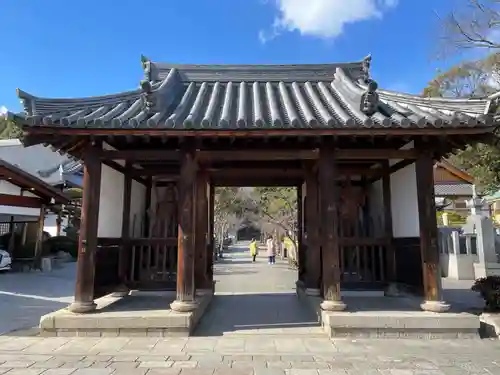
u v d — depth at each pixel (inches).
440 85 622.8
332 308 248.8
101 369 179.0
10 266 662.5
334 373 174.9
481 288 288.4
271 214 1104.2
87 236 251.9
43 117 223.5
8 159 1187.9
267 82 387.9
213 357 196.2
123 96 305.1
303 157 266.7
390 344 218.8
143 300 301.1
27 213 685.3
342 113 270.7
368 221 355.3
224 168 363.9
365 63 386.3
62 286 518.6
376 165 354.3
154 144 279.7
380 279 331.3
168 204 344.8
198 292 340.5
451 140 260.4
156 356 197.3
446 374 174.1
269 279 652.1
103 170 299.4
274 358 195.0
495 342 223.1
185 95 331.3
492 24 350.6
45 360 191.2
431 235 255.0
